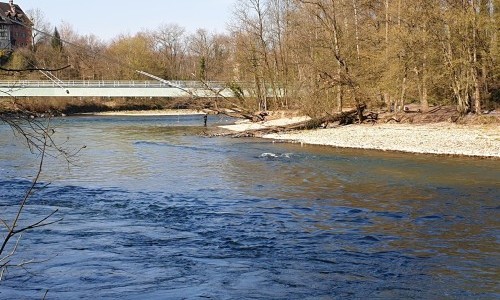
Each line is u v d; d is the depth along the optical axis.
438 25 45.38
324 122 50.62
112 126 67.62
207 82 69.81
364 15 55.81
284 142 44.28
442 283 11.69
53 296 10.76
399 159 32.38
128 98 112.00
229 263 13.08
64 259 13.26
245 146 41.72
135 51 121.38
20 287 11.26
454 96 53.00
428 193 22.03
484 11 44.88
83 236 15.55
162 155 36.19
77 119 83.88
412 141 38.31
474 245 14.57
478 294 11.07
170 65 130.50
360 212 18.70
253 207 19.72
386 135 41.75
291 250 14.23
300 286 11.48
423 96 51.75
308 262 13.19
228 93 69.31
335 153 35.94
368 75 49.00
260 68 68.69
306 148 39.41
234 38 69.69
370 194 22.00
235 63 70.00
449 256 13.61
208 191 23.00
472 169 28.03
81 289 11.20
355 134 43.97
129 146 42.25
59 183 25.00
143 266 12.77
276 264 13.02
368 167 29.48
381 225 16.86
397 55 47.44
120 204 20.28
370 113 50.72
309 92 50.22
